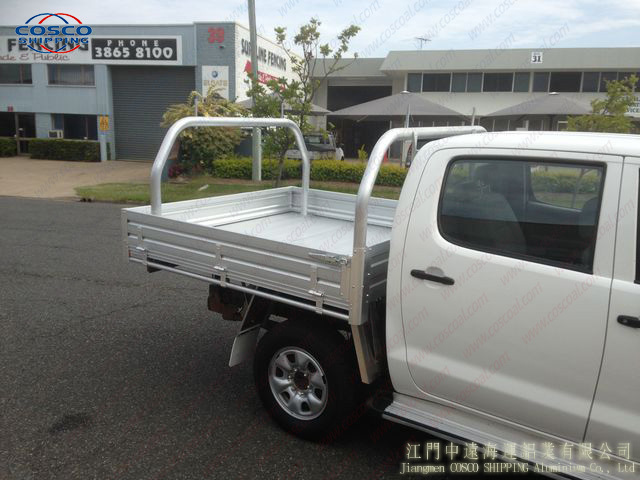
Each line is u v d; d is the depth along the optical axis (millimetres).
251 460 3371
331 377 3377
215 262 3625
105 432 3617
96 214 12133
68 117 26234
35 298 6258
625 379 2480
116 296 6398
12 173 20234
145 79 25250
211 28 23312
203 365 4672
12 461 3283
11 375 4391
